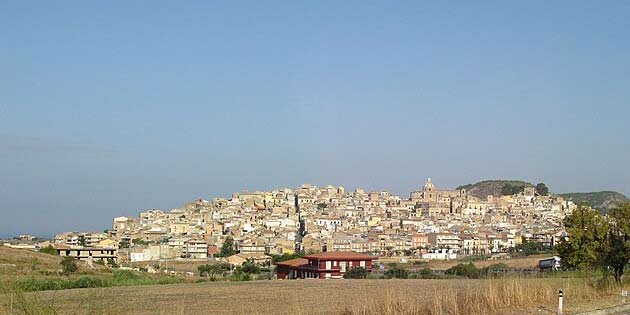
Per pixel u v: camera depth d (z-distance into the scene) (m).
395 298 25.83
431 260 145.75
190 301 37.28
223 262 149.75
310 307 31.98
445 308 26.20
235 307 33.38
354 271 92.44
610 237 35.62
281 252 175.00
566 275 41.84
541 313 26.44
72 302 16.17
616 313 28.05
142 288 50.47
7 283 14.85
